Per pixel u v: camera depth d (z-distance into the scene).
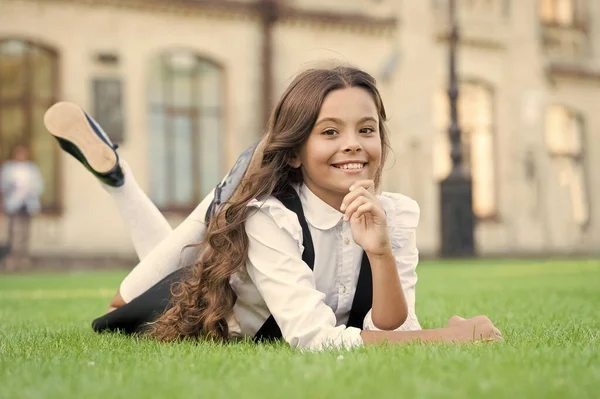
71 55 19.45
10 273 16.84
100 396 2.04
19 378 2.37
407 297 3.40
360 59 22.91
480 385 2.03
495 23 24.95
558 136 26.23
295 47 21.97
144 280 4.02
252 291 3.43
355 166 3.17
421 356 2.55
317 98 3.16
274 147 3.24
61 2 19.33
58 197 19.41
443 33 23.92
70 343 3.50
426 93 23.66
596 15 26.77
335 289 3.32
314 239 3.27
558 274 12.27
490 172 24.92
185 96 20.91
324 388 2.05
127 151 19.89
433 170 23.61
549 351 2.73
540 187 25.34
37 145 19.30
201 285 3.42
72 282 12.06
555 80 25.80
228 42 21.19
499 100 25.02
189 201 20.92
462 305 6.15
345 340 3.01
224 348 3.10
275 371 2.36
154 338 3.59
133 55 20.02
